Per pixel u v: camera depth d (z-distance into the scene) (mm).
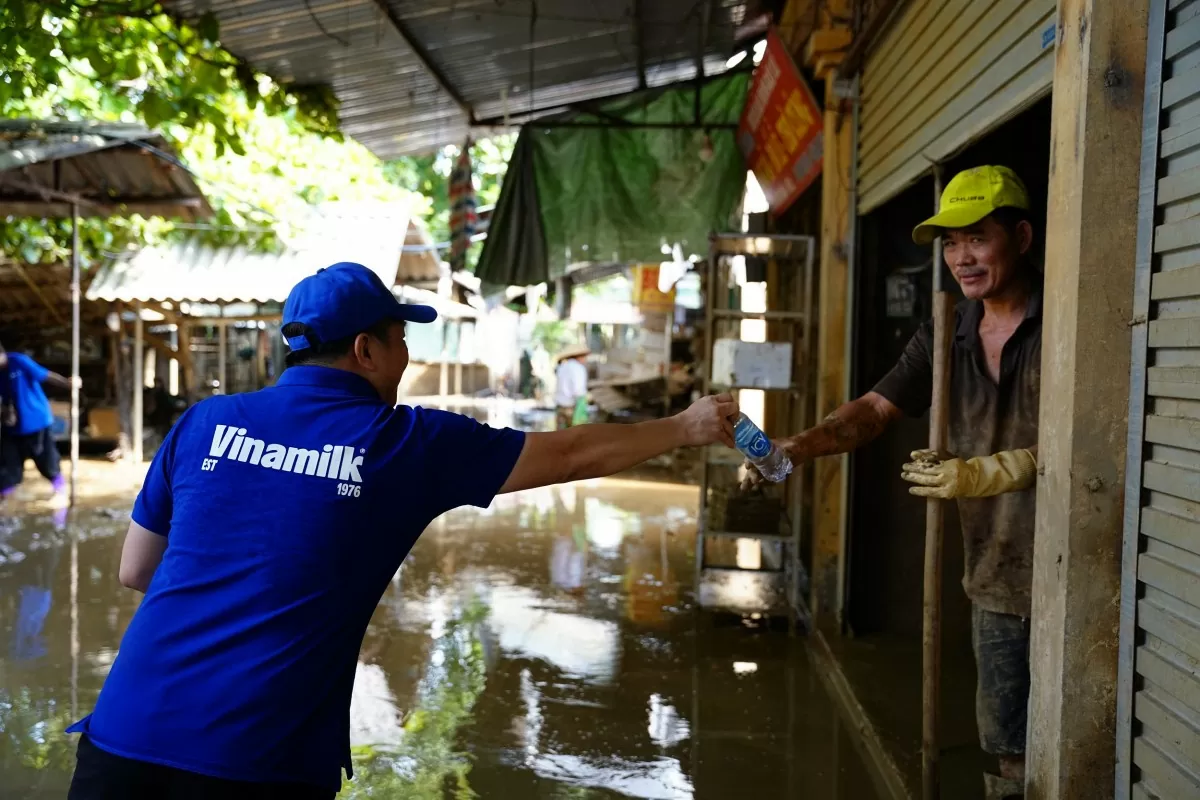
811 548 5844
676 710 4172
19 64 5539
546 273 7617
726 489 6266
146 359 13039
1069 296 2180
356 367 2021
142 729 1724
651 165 7520
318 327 1972
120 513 8398
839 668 4500
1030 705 2367
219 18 5488
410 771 3541
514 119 8172
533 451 1976
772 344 5129
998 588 2830
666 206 7535
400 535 1871
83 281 11430
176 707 1726
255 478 1846
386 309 2031
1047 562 2277
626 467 2082
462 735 3873
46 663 4613
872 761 3637
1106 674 2170
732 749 3771
